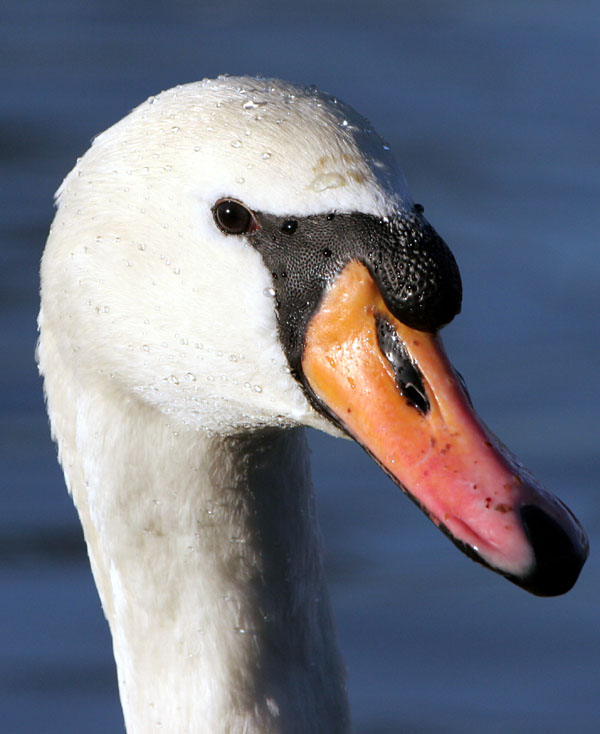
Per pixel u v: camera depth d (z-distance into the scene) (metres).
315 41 30.05
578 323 21.20
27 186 24.59
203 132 8.68
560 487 17.84
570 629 16.42
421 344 8.32
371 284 8.37
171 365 9.04
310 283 8.50
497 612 16.64
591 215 24.17
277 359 8.73
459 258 22.91
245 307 8.72
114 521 9.52
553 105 27.72
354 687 15.74
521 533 7.82
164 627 9.61
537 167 25.62
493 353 20.53
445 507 8.02
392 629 16.41
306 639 9.72
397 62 29.20
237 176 8.56
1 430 18.92
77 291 9.17
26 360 20.20
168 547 9.49
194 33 30.28
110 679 15.80
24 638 16.23
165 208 8.83
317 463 18.44
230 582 9.54
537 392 19.62
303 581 9.71
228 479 9.41
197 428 9.24
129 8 31.53
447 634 16.34
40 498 17.92
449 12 31.53
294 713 9.61
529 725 15.17
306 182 8.42
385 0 32.00
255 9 31.58
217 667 9.55
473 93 28.02
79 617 16.58
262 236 8.60
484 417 19.09
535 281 22.31
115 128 9.11
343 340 8.43
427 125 26.86
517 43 30.06
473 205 24.52
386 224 8.33
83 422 9.44
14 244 22.94
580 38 30.42
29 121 26.56
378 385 8.35
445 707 15.41
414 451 8.20
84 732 15.08
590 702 15.49
